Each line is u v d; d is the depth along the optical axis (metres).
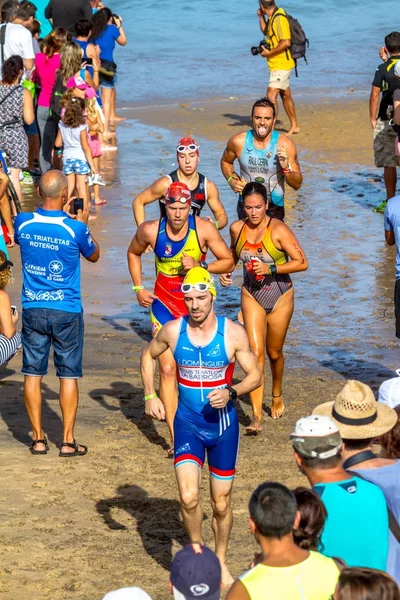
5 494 15.15
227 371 12.80
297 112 47.72
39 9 49.53
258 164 20.05
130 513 14.74
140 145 41.09
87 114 31.23
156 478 15.95
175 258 16.31
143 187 34.94
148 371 13.16
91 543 13.76
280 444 17.44
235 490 15.47
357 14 81.75
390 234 18.22
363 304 24.59
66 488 15.47
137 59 63.12
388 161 31.45
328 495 9.68
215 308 24.56
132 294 25.61
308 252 28.31
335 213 32.12
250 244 17.47
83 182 30.98
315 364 21.25
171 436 16.58
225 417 12.73
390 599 7.62
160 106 49.38
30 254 16.06
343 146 41.09
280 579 8.47
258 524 8.66
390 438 10.96
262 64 61.25
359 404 10.45
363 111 47.69
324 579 8.52
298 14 81.88
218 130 43.62
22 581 12.63
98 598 12.24
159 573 12.99
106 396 19.48
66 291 16.23
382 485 10.30
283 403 19.08
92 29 42.38
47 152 35.19
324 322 23.53
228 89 53.75
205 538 14.16
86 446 17.11
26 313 16.31
